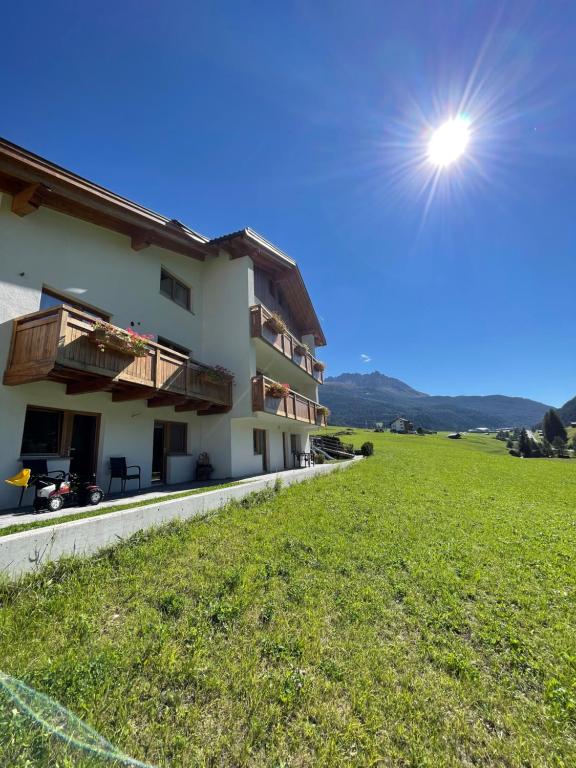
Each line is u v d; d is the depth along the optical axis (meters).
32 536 4.27
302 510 8.43
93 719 2.38
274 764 2.21
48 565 4.33
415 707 2.74
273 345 15.42
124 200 9.48
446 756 2.33
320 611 4.02
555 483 18.45
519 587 5.00
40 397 8.12
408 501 10.66
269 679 2.92
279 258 16.77
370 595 4.46
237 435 13.93
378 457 28.27
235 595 4.20
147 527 5.96
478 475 19.75
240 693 2.76
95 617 3.63
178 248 13.05
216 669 3.01
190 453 13.01
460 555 6.15
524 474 22.03
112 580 4.39
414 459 27.53
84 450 9.25
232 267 14.75
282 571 4.96
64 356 6.98
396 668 3.20
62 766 2.02
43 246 8.55
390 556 5.86
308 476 14.35
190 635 3.44
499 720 2.69
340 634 3.64
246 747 2.29
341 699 2.78
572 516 10.10
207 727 2.45
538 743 2.50
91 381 8.26
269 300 18.19
